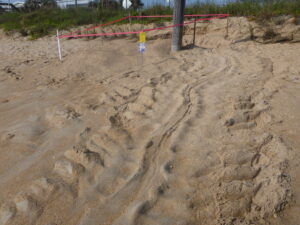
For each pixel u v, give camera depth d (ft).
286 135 6.75
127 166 6.32
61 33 32.50
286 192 5.04
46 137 8.04
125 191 5.57
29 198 5.52
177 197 5.27
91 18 36.24
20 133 8.33
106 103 10.34
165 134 7.41
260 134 6.90
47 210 5.24
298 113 7.72
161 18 30.40
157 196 5.33
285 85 9.91
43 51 24.39
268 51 16.43
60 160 6.72
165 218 4.86
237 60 14.93
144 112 8.96
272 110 8.00
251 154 6.15
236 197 5.11
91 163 6.46
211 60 15.70
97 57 17.76
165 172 5.93
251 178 5.55
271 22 22.54
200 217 4.83
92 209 5.20
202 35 23.99
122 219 4.92
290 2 25.16
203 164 6.06
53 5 49.75
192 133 7.29
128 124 8.31
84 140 7.64
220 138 6.91
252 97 8.99
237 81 10.87
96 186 5.77
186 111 8.59
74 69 16.31
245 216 4.76
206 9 29.04
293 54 14.76
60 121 8.97
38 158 6.97
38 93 12.28
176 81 11.82
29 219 5.07
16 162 6.86
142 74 14.02
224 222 4.66
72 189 5.72
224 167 5.88
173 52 19.74
